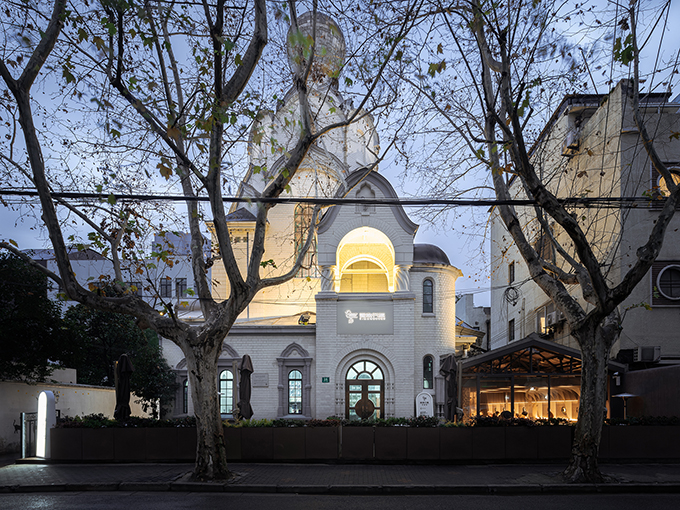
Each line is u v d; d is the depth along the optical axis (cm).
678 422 1653
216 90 1140
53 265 3625
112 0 1002
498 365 2212
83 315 2862
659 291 2094
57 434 1659
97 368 3109
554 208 1210
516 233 1469
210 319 1359
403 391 2731
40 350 2164
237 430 1647
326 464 1614
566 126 2517
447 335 2919
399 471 1497
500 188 1464
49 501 1163
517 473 1454
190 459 1644
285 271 3203
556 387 2283
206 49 1135
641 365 2070
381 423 1659
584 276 1389
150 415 3033
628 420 1667
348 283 3312
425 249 3025
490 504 1143
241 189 3297
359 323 2803
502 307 3766
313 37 1276
